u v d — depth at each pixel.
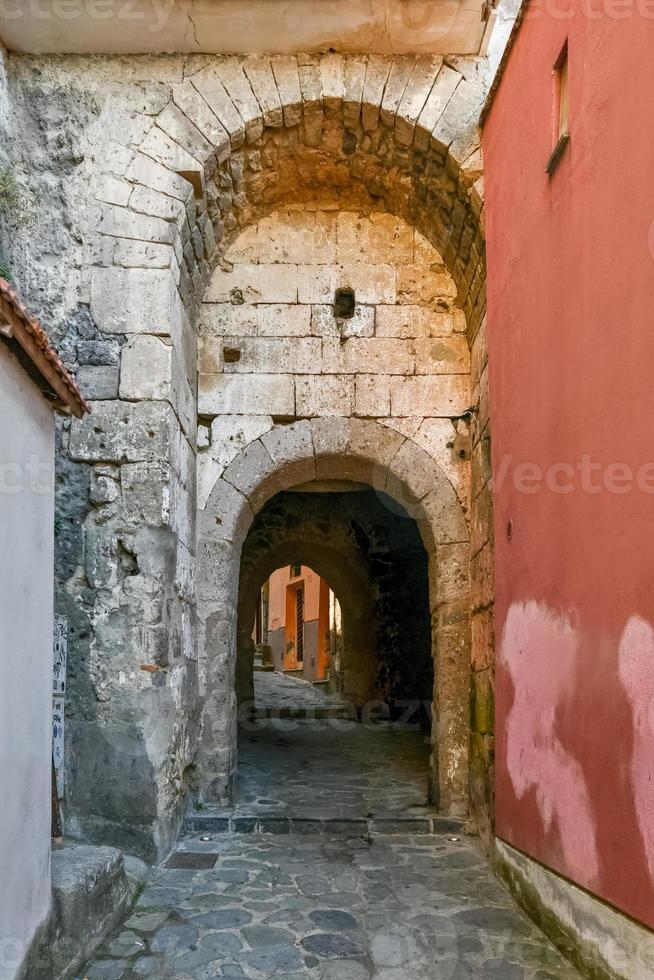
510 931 3.23
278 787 5.66
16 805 2.35
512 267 3.91
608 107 2.69
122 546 4.16
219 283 5.42
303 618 17.19
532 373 3.55
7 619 2.29
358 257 5.48
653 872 2.27
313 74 4.70
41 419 2.72
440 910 3.46
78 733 4.02
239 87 4.69
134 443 4.24
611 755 2.57
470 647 5.04
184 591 4.67
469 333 5.30
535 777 3.36
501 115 4.17
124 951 3.01
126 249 4.45
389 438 5.27
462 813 4.87
